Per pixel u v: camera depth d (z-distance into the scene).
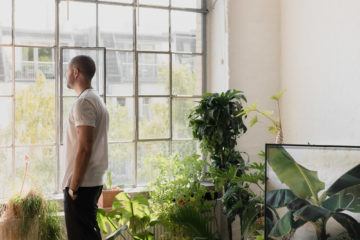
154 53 4.36
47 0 3.95
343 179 2.46
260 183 4.14
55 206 3.36
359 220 2.38
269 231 2.68
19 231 3.06
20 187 3.34
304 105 4.12
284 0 4.41
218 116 3.84
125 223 3.65
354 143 3.53
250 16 4.41
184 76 4.50
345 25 3.61
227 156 3.98
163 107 4.40
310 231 2.54
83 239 3.04
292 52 4.30
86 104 3.00
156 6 4.36
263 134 4.48
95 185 3.09
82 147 2.95
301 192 2.59
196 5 4.56
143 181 4.30
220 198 4.09
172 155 4.19
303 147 2.59
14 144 3.84
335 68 3.73
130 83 4.27
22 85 3.88
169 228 3.73
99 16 4.14
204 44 4.59
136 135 4.27
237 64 4.38
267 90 4.47
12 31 3.84
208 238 3.62
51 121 3.95
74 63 3.14
